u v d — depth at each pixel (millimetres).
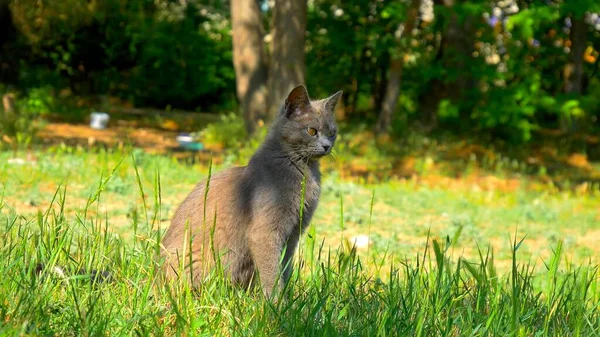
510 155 18984
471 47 18719
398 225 10188
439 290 4531
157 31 24781
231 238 5102
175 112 24141
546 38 19891
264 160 5297
